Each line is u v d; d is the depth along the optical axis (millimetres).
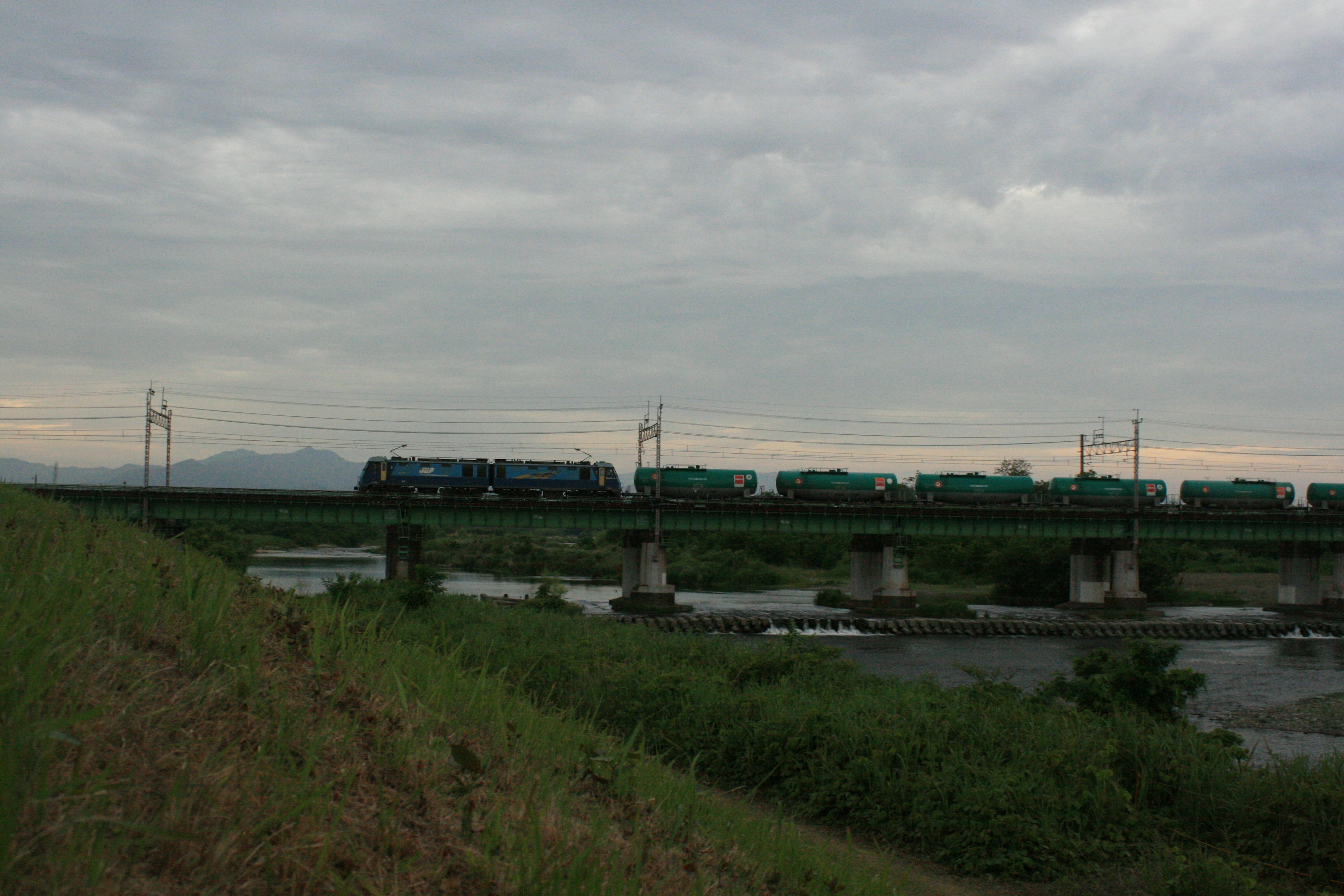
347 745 5867
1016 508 79500
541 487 81875
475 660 20953
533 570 117500
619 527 76188
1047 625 66375
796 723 16156
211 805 4305
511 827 5711
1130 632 66625
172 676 5676
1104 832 13062
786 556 130250
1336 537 82625
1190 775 14305
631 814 7160
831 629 66688
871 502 87750
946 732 15414
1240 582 113250
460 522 73812
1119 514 80375
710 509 77000
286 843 4340
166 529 72625
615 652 23438
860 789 14297
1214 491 89125
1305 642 64062
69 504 13289
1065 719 16391
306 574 74562
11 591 5441
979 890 11742
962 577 111688
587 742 8703
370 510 72625
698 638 27953
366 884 4273
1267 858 12617
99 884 3461
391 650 9180
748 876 6949
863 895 7777
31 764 3697
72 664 5031
